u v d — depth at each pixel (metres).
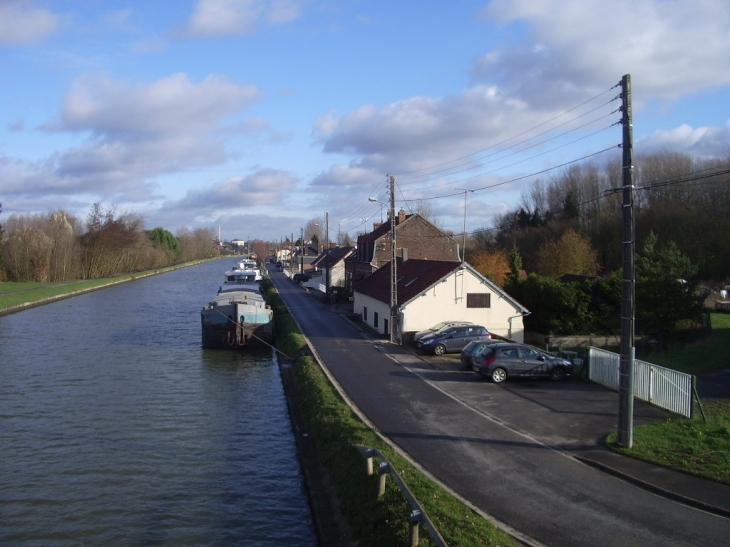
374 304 40.12
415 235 55.59
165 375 30.47
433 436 16.36
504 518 11.12
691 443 15.02
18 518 14.53
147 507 15.15
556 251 57.75
